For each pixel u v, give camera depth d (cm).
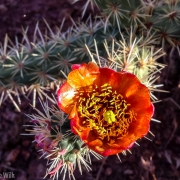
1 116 34
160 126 32
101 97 18
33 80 26
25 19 38
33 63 25
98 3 23
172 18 24
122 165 31
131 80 17
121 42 22
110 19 24
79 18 36
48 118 19
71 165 19
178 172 31
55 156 18
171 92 33
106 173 31
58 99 17
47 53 25
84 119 18
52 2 38
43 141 18
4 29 38
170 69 33
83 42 24
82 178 31
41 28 38
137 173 31
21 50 27
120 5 23
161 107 33
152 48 23
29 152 33
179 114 32
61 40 25
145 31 24
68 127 18
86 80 17
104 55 23
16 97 34
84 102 18
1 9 38
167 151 31
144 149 32
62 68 25
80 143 18
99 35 24
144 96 17
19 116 34
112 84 18
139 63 21
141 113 17
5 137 33
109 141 17
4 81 26
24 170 32
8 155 33
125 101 18
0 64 25
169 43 26
